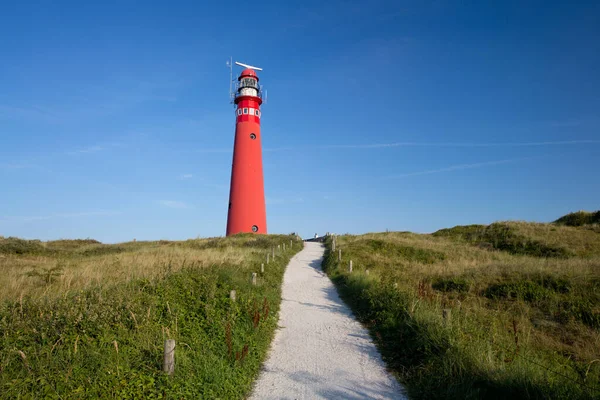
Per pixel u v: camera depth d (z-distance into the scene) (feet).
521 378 21.70
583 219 124.88
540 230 115.34
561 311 43.09
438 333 28.94
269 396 23.22
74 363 21.56
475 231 130.21
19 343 22.61
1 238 97.14
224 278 47.73
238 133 152.56
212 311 34.47
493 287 53.21
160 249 97.30
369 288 48.75
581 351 31.94
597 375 24.23
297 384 24.95
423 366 25.80
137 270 50.62
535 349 31.04
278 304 47.39
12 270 54.13
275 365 28.37
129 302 30.73
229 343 26.58
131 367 22.56
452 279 58.85
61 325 25.35
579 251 94.32
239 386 23.48
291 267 83.61
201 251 88.79
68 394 18.31
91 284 42.06
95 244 133.80
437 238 131.23
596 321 39.91
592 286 48.96
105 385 19.63
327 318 42.04
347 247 100.83
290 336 35.55
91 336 25.26
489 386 22.18
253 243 114.32
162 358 23.34
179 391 20.47
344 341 33.99
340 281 63.72
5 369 20.12
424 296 41.47
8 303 29.43
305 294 55.26
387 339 33.32
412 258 94.17
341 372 26.94
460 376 23.03
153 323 29.66
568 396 20.26
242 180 147.84
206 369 23.36
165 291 37.42
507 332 34.96
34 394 18.12
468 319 36.17
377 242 107.45
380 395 23.35
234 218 146.41
